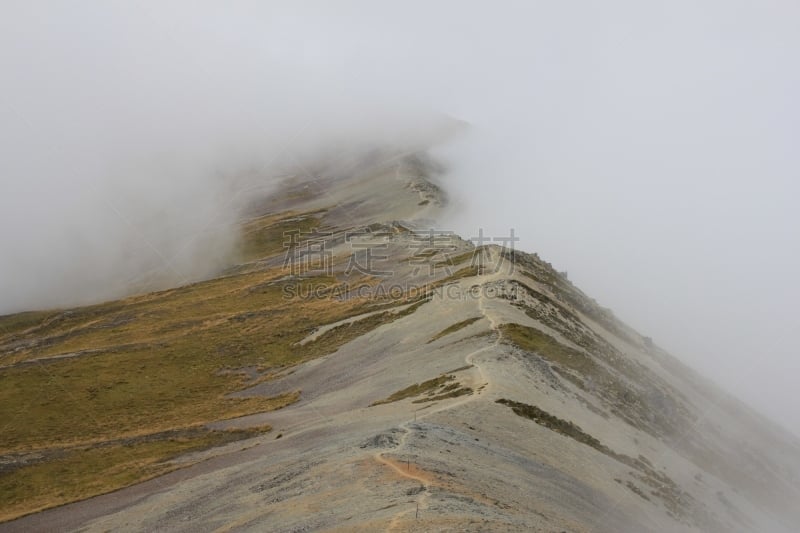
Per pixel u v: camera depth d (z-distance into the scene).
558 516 41.03
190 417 88.69
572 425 61.44
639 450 67.50
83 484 66.50
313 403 82.62
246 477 53.47
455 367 73.12
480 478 42.12
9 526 57.84
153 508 53.75
